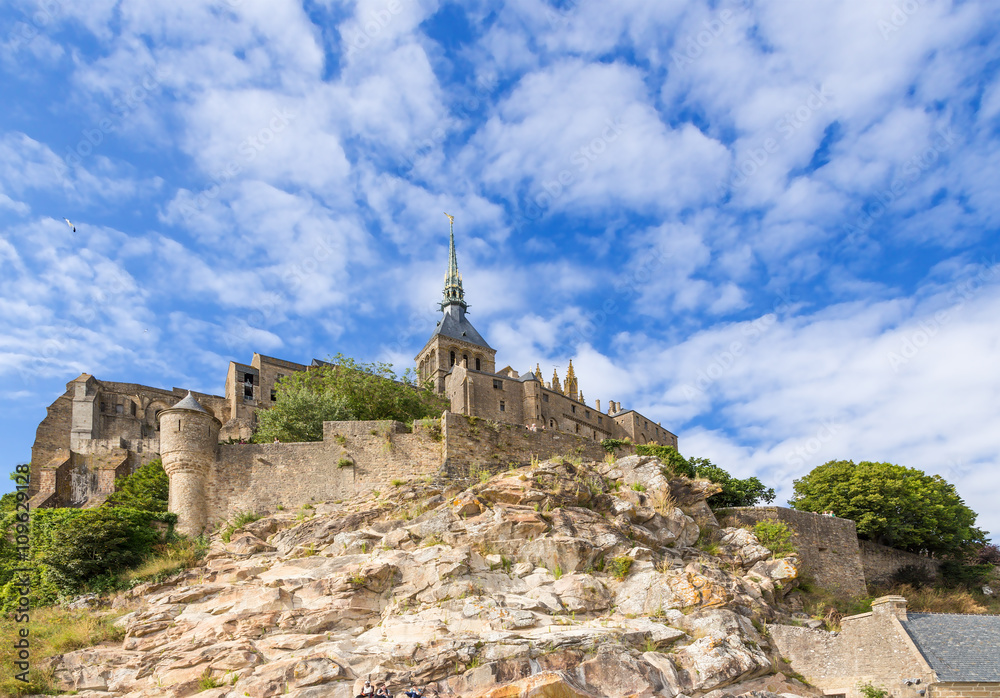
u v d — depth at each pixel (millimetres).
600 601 33625
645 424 114125
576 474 41969
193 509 41875
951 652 29281
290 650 29328
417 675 27078
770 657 32500
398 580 33281
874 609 31203
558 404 102375
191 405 43812
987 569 55406
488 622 30562
